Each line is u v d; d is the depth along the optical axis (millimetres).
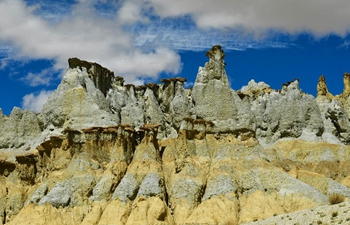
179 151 101375
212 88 110875
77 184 97938
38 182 105125
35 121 118188
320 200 92812
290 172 103000
